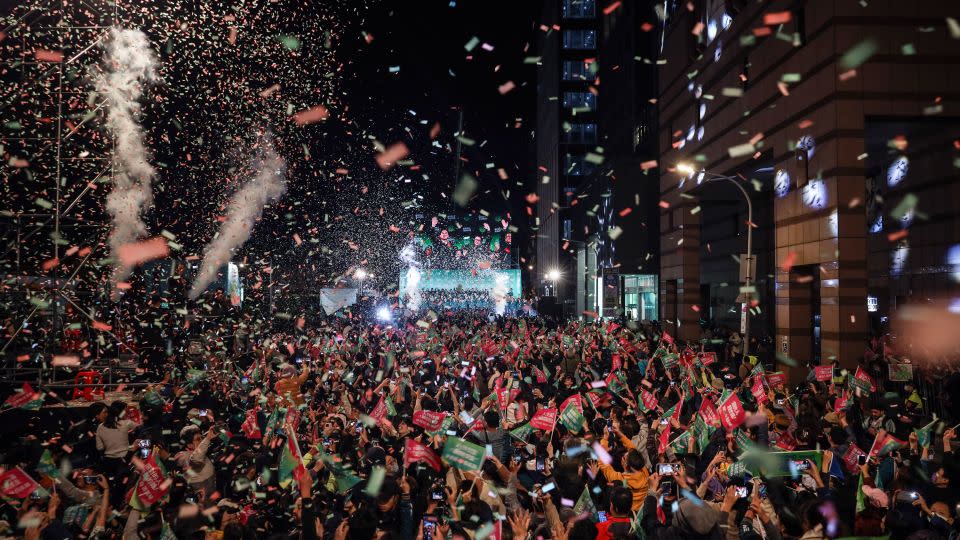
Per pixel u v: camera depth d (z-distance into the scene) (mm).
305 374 17031
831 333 21656
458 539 6023
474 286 83500
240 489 8781
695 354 22375
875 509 6137
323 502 7922
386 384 14625
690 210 37938
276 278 43062
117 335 21344
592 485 8328
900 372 16047
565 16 92812
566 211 90938
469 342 26656
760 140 27453
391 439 10492
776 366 25875
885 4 21453
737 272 41344
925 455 10023
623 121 66562
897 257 25594
